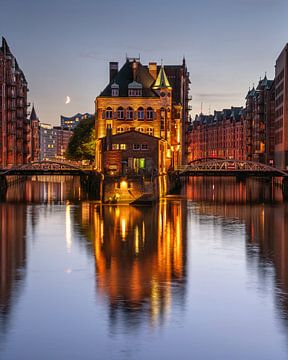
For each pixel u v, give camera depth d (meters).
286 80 159.25
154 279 46.38
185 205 106.38
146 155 121.25
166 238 66.44
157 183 114.88
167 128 144.62
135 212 93.06
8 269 49.94
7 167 156.25
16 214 90.06
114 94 143.88
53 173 138.88
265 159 192.62
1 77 169.62
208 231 72.06
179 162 168.50
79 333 34.56
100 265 51.66
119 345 33.00
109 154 119.00
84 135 182.00
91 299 40.75
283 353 32.19
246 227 75.94
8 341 33.50
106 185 107.19
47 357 31.59
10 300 40.53
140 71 148.75
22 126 198.50
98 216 87.19
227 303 39.91
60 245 61.53
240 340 33.69
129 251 58.25
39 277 47.03
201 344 33.22
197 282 45.44
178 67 183.88
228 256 55.66
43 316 37.28
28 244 62.19
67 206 103.38
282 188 141.62
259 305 39.50
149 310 38.41
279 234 69.56
